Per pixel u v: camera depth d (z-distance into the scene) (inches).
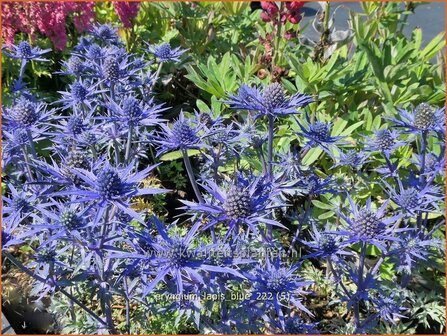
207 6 36.1
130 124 16.7
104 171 12.2
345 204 20.8
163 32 33.3
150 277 15.3
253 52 31.4
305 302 19.6
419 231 17.7
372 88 26.0
